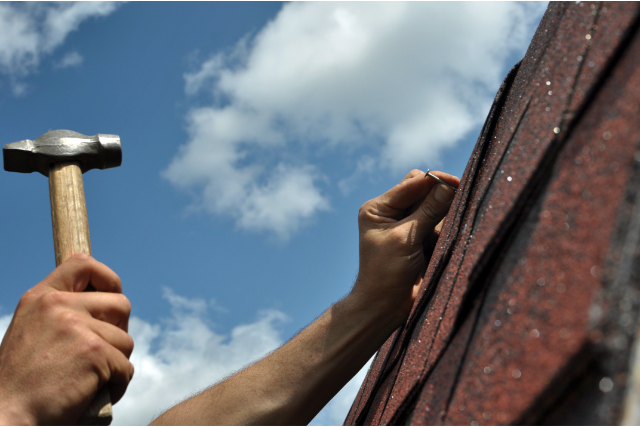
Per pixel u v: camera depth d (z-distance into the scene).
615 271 0.43
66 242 1.54
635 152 0.48
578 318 0.45
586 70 0.69
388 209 1.60
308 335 1.60
